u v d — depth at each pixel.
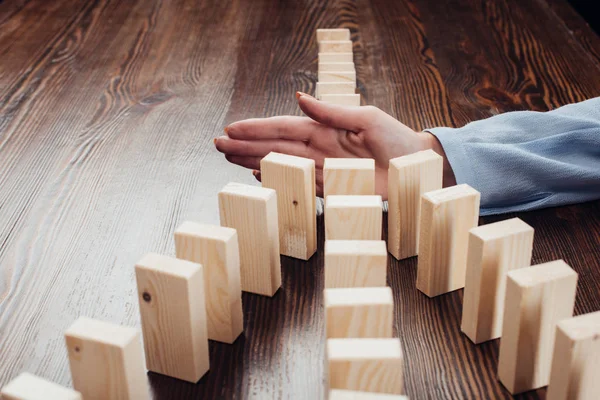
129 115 1.20
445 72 1.35
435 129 0.95
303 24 1.60
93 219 0.90
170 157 1.06
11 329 0.71
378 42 1.50
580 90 1.27
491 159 0.90
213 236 0.64
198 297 0.61
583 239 0.85
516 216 0.91
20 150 1.09
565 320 0.55
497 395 0.62
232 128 0.90
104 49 1.48
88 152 1.08
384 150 0.90
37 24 1.62
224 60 1.42
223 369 0.65
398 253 0.82
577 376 0.55
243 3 1.74
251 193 0.72
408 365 0.66
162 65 1.40
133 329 0.57
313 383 0.64
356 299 0.59
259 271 0.74
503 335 0.62
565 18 1.60
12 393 0.50
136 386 0.57
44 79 1.35
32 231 0.88
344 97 1.10
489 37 1.51
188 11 1.69
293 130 0.91
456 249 0.74
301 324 0.71
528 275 0.59
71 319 0.72
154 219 0.90
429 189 0.81
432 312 0.73
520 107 1.21
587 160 0.93
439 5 1.70
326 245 0.67
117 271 0.80
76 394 0.50
